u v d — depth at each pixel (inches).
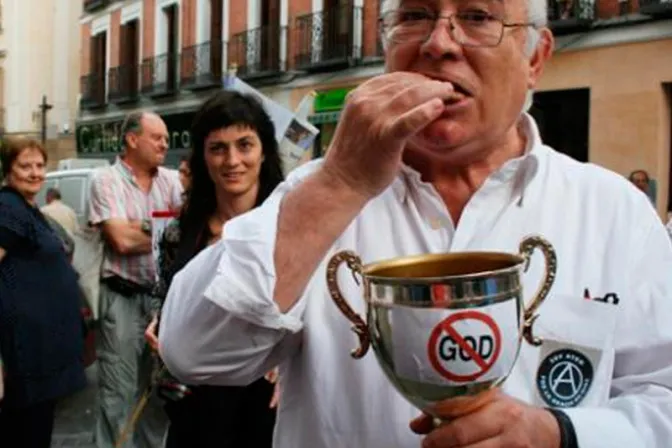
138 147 180.9
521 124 62.2
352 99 49.1
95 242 178.2
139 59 937.5
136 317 177.8
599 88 498.0
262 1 748.0
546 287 49.1
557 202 59.7
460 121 55.6
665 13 462.9
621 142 489.1
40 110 1135.6
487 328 43.8
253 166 122.1
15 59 1141.7
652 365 56.9
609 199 60.1
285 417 59.2
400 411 55.0
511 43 55.9
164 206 183.2
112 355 176.6
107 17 1003.9
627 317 57.4
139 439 154.0
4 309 136.5
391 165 49.3
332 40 658.8
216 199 124.3
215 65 802.8
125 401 177.9
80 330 147.4
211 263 53.7
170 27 888.9
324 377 56.1
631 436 50.2
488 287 44.0
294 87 706.8
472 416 45.9
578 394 55.8
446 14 54.8
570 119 533.3
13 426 141.4
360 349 49.1
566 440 48.1
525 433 46.7
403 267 49.1
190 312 53.7
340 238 58.3
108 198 177.2
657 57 473.1
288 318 52.1
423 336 43.8
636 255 58.7
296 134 152.6
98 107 1023.0
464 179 60.6
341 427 55.7
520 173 60.0
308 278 52.0
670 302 57.4
